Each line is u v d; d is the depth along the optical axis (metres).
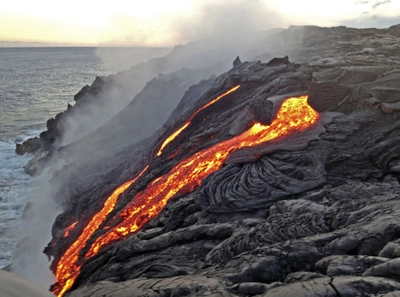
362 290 5.64
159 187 17.28
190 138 20.95
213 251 9.71
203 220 12.55
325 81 21.00
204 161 17.14
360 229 8.13
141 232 13.05
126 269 10.73
